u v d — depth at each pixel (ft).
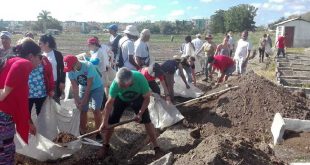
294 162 19.35
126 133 24.91
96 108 22.53
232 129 24.77
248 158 16.49
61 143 19.84
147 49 28.76
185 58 34.01
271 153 18.69
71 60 20.93
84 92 22.48
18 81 14.46
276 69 56.54
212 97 29.09
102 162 20.57
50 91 20.65
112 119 20.47
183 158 16.92
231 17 215.10
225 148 16.48
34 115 20.35
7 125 15.05
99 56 27.99
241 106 26.45
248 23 212.84
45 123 20.44
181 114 26.50
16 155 19.95
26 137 15.53
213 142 17.02
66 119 21.15
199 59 48.96
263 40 75.05
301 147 21.38
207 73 44.52
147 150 21.62
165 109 25.82
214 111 26.86
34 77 20.13
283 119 23.61
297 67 62.08
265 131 24.20
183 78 32.55
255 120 25.17
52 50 23.11
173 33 257.14
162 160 17.24
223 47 47.78
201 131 25.22
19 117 15.07
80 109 21.40
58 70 23.11
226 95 27.96
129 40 28.89
